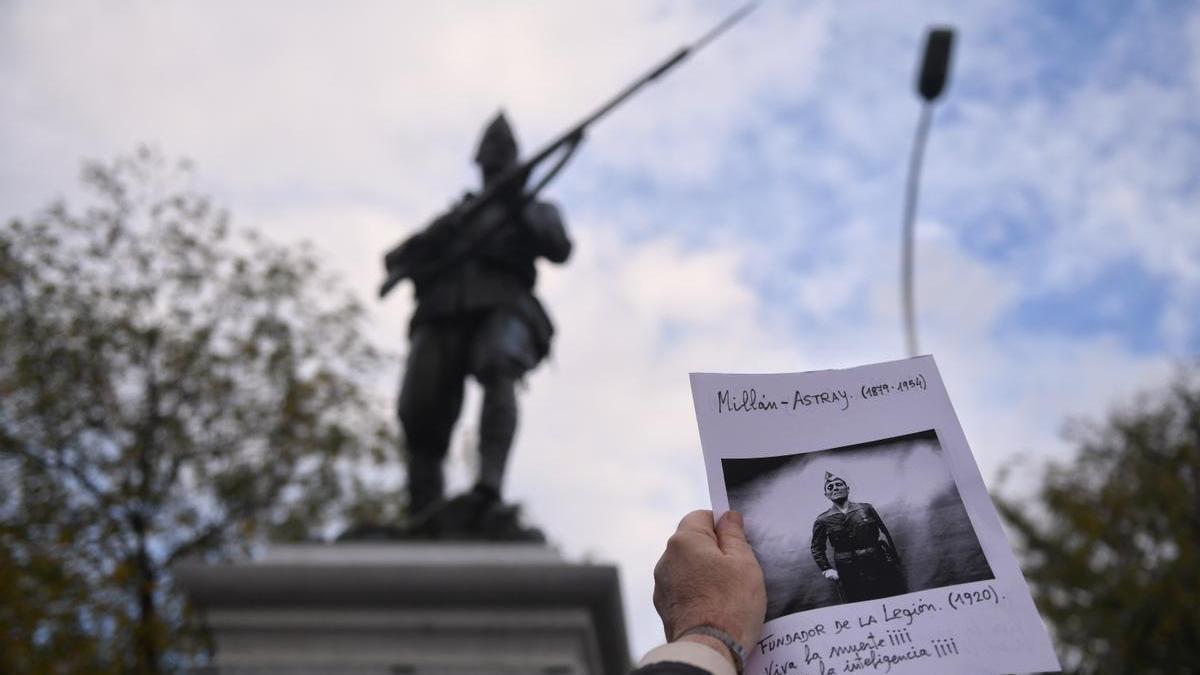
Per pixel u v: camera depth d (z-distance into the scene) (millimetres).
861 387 1934
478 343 6379
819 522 1793
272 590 4926
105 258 12859
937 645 1652
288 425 12531
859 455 1854
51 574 10562
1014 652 1638
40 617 10125
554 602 5059
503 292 6570
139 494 11781
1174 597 14508
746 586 1688
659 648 1604
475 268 6648
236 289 13102
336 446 12672
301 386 12562
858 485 1822
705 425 1905
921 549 1744
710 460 1872
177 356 12336
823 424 1897
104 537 11266
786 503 1822
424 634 4949
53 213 12789
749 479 1851
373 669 4840
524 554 5312
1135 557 15539
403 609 4977
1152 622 14664
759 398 1930
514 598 5027
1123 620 14883
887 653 1653
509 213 6648
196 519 12016
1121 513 15531
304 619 4922
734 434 1896
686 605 1682
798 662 1660
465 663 4895
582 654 5066
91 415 12070
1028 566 15906
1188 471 16172
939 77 11492
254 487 12562
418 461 6523
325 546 5273
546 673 4914
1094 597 15211
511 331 6418
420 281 6816
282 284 13328
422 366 6543
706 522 1820
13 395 11797
